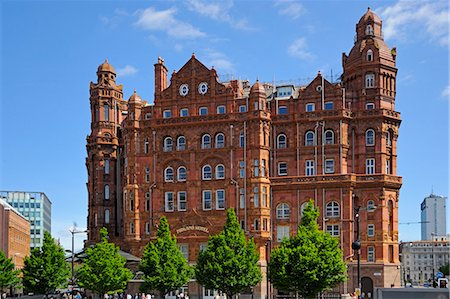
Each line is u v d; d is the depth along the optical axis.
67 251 113.94
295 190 106.62
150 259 92.50
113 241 114.69
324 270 83.81
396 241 105.94
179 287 95.00
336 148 108.00
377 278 102.50
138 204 110.12
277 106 112.25
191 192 107.75
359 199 106.12
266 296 102.38
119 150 124.00
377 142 108.50
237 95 113.06
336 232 104.31
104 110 124.25
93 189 122.88
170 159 109.81
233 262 87.81
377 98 109.88
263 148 106.06
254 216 103.75
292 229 105.88
